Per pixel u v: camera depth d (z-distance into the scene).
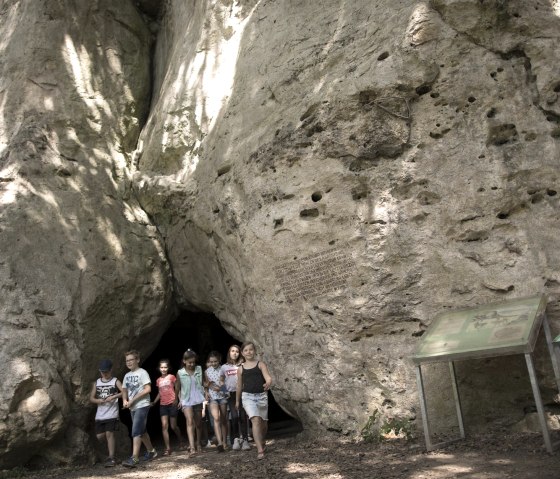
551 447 4.95
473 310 5.96
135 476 6.43
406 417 6.56
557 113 6.59
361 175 7.12
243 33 9.50
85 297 8.60
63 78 10.55
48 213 8.99
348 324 7.01
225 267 8.80
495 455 5.20
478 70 6.84
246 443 7.38
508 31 6.87
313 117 7.50
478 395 6.33
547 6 6.89
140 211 10.20
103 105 10.75
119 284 9.12
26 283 8.12
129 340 9.23
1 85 10.55
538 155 6.54
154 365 13.79
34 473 7.33
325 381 7.14
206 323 13.34
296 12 8.65
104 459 8.19
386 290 6.80
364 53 7.40
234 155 8.50
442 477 4.71
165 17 12.30
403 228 6.80
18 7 11.38
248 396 6.53
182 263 9.88
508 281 6.32
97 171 10.05
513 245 6.40
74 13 11.14
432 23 6.93
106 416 7.52
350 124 7.18
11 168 9.20
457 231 6.61
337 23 8.00
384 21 7.37
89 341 8.49
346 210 7.13
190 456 7.33
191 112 9.84
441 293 6.59
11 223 8.57
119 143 10.71
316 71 7.88
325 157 7.36
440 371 6.52
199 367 7.78
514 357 6.23
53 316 8.13
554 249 6.27
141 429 7.19
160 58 12.02
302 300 7.43
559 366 5.68
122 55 11.49
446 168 6.75
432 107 6.91
